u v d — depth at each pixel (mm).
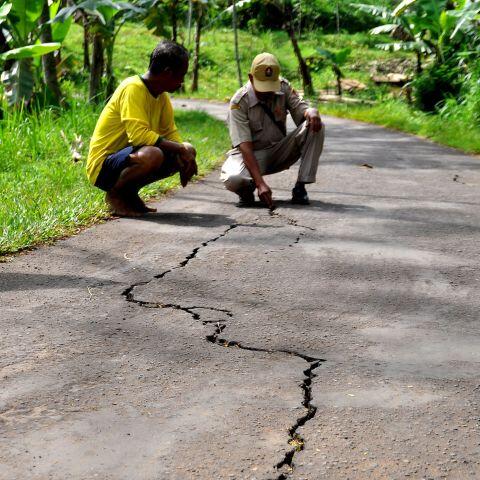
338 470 2172
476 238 4980
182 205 5910
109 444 2303
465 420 2479
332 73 26453
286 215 5562
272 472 2158
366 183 7293
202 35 30531
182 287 3840
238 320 3391
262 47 29734
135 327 3285
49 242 4637
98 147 5367
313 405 2576
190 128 11164
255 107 5723
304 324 3354
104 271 4082
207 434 2367
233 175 5750
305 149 5855
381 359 2977
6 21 10141
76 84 18078
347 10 31859
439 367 2904
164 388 2691
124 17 12430
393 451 2275
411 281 4000
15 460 2209
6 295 3660
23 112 9578
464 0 13039
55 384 2707
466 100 13352
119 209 5422
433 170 8281
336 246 4688
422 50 17984
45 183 6199
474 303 3662
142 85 5230
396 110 16062
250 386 2719
